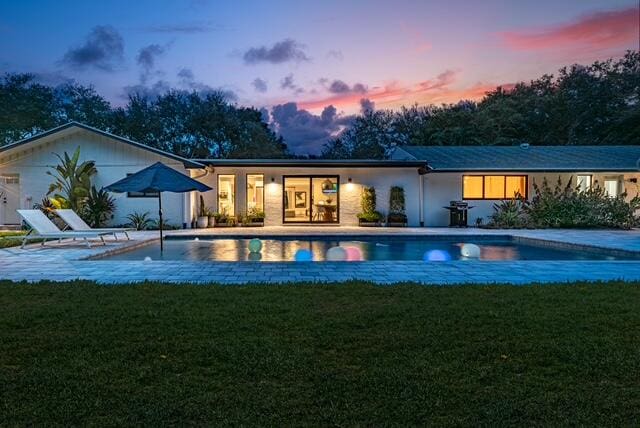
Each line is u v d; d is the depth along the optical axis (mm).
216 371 2930
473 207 19047
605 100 33500
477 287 5641
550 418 2322
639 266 7707
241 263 7984
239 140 37094
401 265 7789
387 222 18594
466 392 2625
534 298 4996
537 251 11422
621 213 17281
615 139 32531
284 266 7652
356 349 3361
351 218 18875
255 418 2307
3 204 17375
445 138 34906
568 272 7086
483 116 35469
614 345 3428
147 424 2244
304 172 18859
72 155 17125
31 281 6113
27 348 3346
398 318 4188
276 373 2889
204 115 36094
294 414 2355
